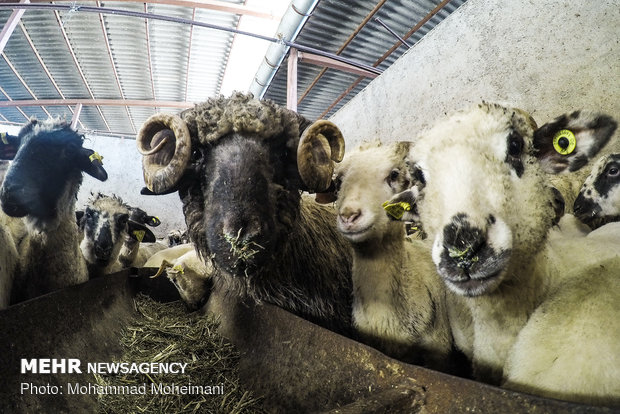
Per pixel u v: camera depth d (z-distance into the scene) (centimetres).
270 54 254
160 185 72
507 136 47
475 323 55
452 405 35
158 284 124
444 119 53
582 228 82
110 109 438
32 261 94
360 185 73
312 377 56
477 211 42
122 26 288
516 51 114
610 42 93
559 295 44
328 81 309
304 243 86
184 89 387
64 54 324
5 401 53
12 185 87
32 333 64
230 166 68
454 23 134
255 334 78
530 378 40
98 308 90
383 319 70
